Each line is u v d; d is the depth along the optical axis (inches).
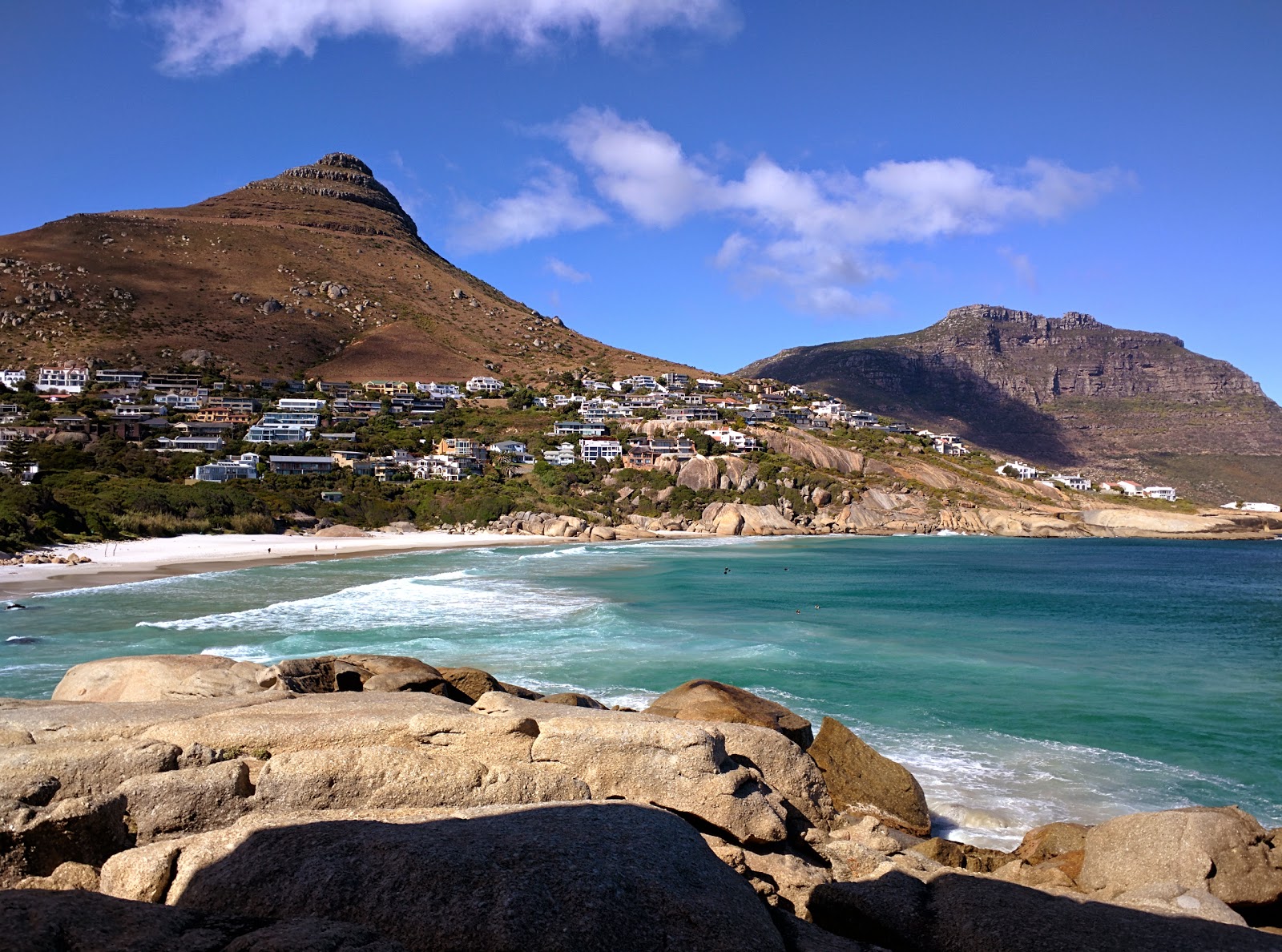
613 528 4714.6
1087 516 6318.9
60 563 2364.7
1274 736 863.7
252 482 4158.5
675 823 297.4
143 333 6953.7
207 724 404.8
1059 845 498.0
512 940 222.4
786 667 1152.8
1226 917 332.2
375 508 4286.4
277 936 208.8
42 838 284.0
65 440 4515.3
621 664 1138.0
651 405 7524.6
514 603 1744.6
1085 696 1031.0
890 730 869.8
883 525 5723.4
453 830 273.0
